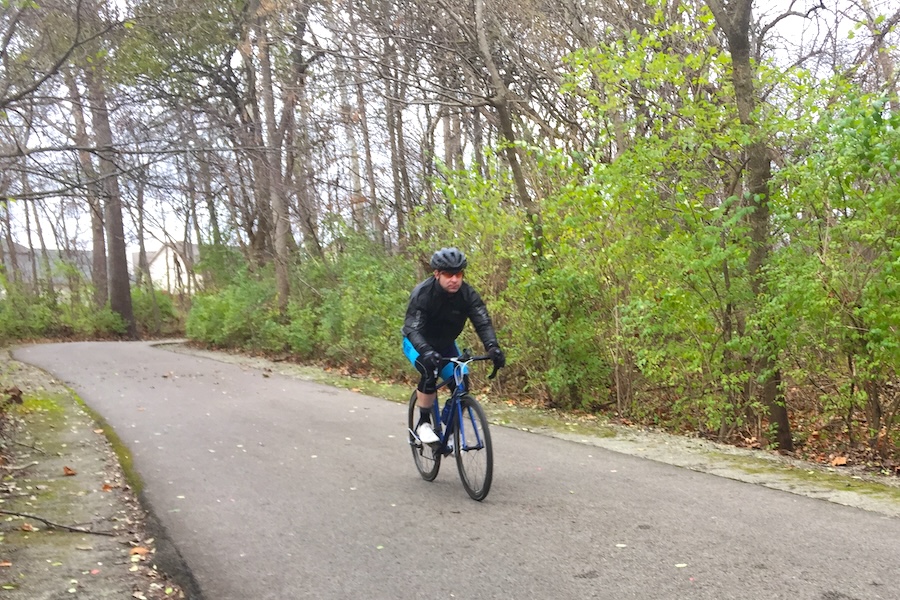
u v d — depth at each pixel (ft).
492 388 39.04
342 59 46.60
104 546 16.30
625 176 29.50
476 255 37.99
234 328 67.77
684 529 16.26
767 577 13.50
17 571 14.70
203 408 34.40
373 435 27.94
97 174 30.32
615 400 34.55
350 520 17.85
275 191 56.39
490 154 36.60
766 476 20.67
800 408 30.58
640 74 30.04
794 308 24.85
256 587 14.16
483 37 39.65
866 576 13.39
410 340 19.30
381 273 49.52
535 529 16.66
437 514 18.06
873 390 25.11
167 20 35.70
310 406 34.88
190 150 31.17
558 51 44.62
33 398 35.96
